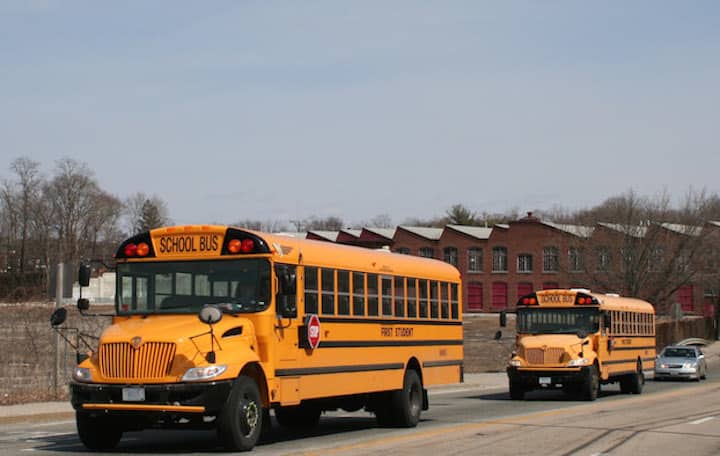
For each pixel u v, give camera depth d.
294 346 14.86
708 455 14.70
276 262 14.45
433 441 15.85
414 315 19.52
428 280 20.33
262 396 14.10
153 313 14.41
